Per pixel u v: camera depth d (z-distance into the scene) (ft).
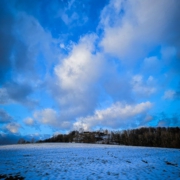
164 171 46.14
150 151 121.60
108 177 38.47
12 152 101.65
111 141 417.90
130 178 37.81
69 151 111.75
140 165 56.18
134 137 388.78
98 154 93.30
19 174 40.73
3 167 49.93
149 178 37.99
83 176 39.22
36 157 76.84
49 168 49.21
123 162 63.26
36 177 37.78
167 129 438.40
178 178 38.06
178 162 65.10
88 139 434.71
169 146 266.16
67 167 51.26
